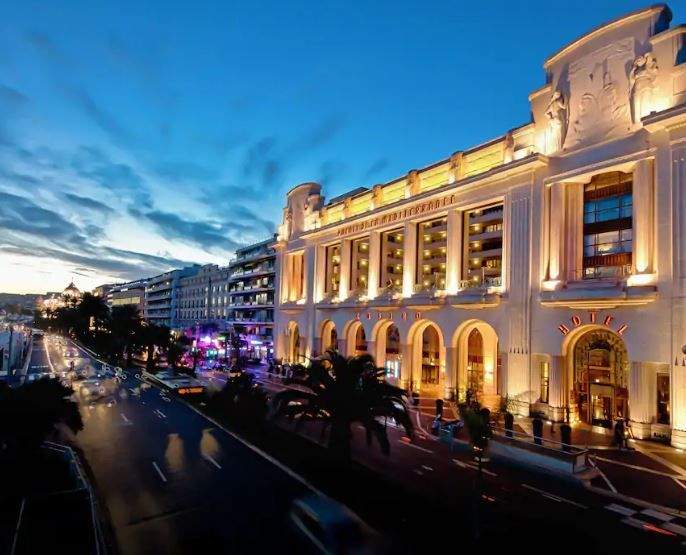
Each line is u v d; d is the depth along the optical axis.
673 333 21.81
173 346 50.34
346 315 46.03
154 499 15.46
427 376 46.31
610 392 25.27
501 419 26.45
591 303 24.59
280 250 58.56
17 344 64.75
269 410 27.00
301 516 12.70
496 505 14.81
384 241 43.41
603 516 14.09
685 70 22.61
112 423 26.92
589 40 26.84
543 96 29.28
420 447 22.05
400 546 11.48
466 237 35.06
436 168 37.56
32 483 16.38
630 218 25.23
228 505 14.91
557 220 27.48
